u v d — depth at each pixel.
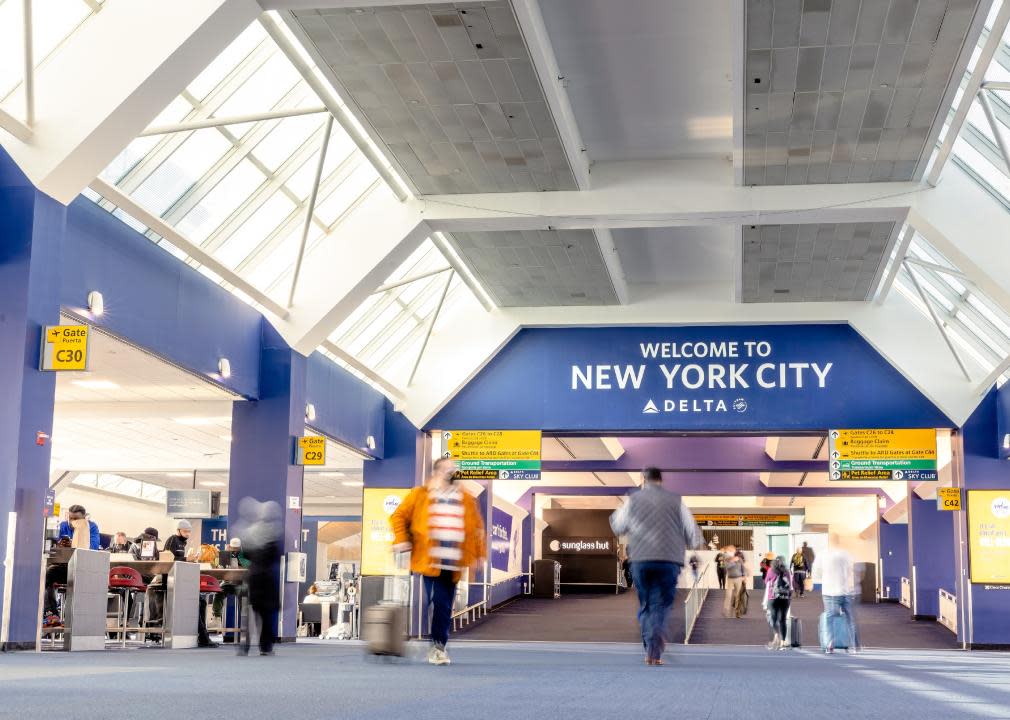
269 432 22.31
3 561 13.41
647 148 21.11
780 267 25.22
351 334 26.84
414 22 15.27
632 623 33.06
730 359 28.20
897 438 27.45
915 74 16.27
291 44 16.42
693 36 16.78
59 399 23.52
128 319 17.00
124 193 16.42
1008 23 15.48
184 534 19.38
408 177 21.16
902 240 23.19
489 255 24.91
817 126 18.28
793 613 36.03
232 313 21.02
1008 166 17.09
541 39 16.08
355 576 40.28
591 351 28.78
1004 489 26.78
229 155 18.61
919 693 7.32
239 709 5.15
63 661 10.84
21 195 14.23
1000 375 26.42
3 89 14.77
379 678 8.04
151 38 14.51
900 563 46.16
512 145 19.52
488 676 8.41
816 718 5.01
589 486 45.06
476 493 35.72
